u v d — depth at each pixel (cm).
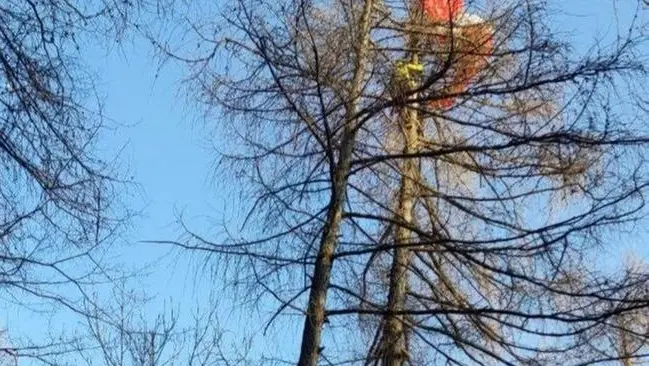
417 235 830
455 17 748
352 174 763
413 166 896
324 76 729
